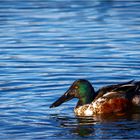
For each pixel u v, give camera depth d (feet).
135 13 97.55
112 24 88.58
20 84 57.36
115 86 51.90
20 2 109.50
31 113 49.26
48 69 63.00
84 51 71.20
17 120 47.44
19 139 43.21
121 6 104.12
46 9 102.12
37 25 88.58
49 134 44.34
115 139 42.98
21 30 84.89
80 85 51.44
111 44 74.79
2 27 87.40
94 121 47.98
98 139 43.16
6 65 65.10
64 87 56.24
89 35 80.74
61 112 50.24
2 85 57.11
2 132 44.78
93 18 93.76
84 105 51.01
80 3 107.45
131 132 44.50
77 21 91.20
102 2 107.96
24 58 68.28
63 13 98.22
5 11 100.73
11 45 75.20
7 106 50.88
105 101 50.96
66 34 81.76
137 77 58.80
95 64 64.54
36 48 73.46
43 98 53.11
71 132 44.83
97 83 57.31
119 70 61.67
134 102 51.29
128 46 73.36
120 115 49.83
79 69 62.54
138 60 65.67
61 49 72.59
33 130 45.27
